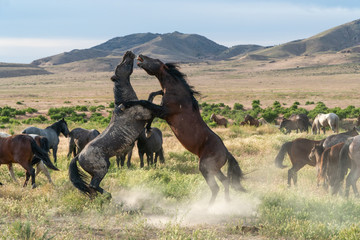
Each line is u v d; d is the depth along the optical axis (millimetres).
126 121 15203
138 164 29375
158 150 29000
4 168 23656
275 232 11820
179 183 18906
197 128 15289
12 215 12906
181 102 15023
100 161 15359
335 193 18641
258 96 160375
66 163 27516
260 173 24328
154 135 27672
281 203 15023
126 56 15430
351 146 18297
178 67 15297
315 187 20844
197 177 21359
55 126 30562
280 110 93938
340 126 64938
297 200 15531
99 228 11938
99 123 75250
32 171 18875
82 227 11867
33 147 18812
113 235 11188
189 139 15336
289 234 11734
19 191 16250
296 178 21703
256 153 33531
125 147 15656
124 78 15547
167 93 15039
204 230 11023
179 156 31844
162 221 13234
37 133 28719
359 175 18359
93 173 15500
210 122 73750
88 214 13383
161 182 19797
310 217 13367
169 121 15398
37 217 12812
